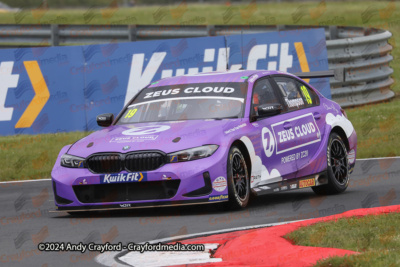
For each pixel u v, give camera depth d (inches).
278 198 1315.2
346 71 2369.6
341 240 804.6
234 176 1143.6
